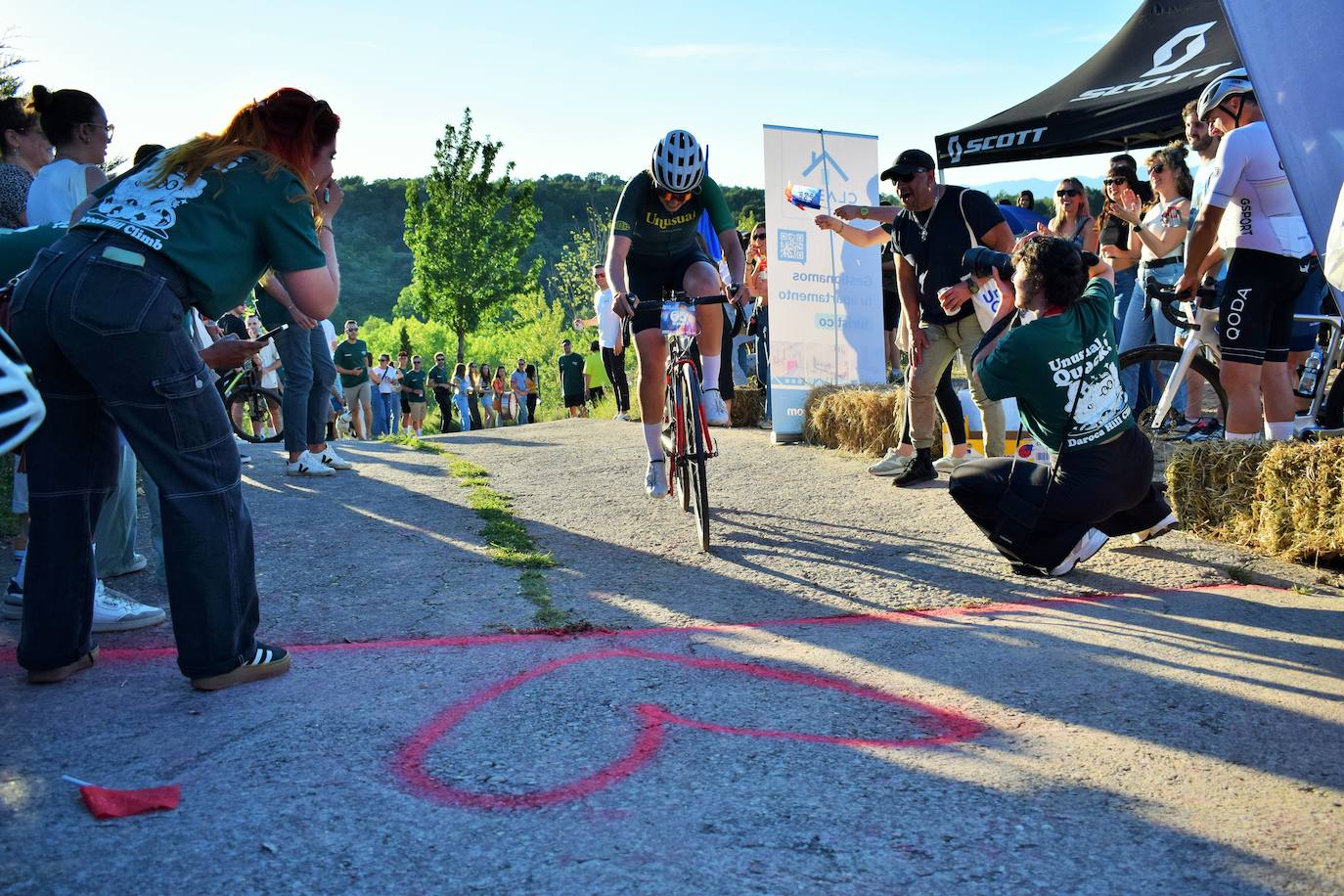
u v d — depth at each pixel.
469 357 59.22
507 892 1.90
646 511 5.78
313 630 3.55
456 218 34.88
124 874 1.94
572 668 3.15
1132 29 9.18
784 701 2.88
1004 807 2.24
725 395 8.55
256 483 6.64
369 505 5.93
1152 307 7.35
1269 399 5.07
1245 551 4.59
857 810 2.22
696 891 1.91
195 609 2.86
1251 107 4.89
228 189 2.76
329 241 4.45
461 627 3.59
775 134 8.18
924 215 5.89
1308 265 4.86
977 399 6.03
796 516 5.58
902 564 4.53
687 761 2.47
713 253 6.43
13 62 10.62
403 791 2.30
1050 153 9.12
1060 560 4.16
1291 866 2.00
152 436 2.74
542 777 2.38
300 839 2.08
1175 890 1.92
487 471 7.29
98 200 2.85
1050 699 2.89
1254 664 3.17
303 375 6.94
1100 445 4.00
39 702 2.82
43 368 2.74
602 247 40.59
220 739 2.57
